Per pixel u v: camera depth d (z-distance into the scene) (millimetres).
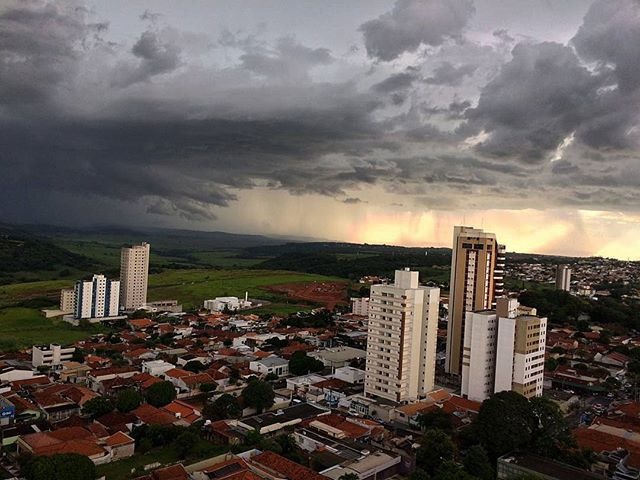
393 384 158500
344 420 138500
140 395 155000
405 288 159625
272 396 153625
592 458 121000
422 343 164875
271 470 105188
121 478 107000
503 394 128625
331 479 101500
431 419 139250
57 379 187625
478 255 192500
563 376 191125
